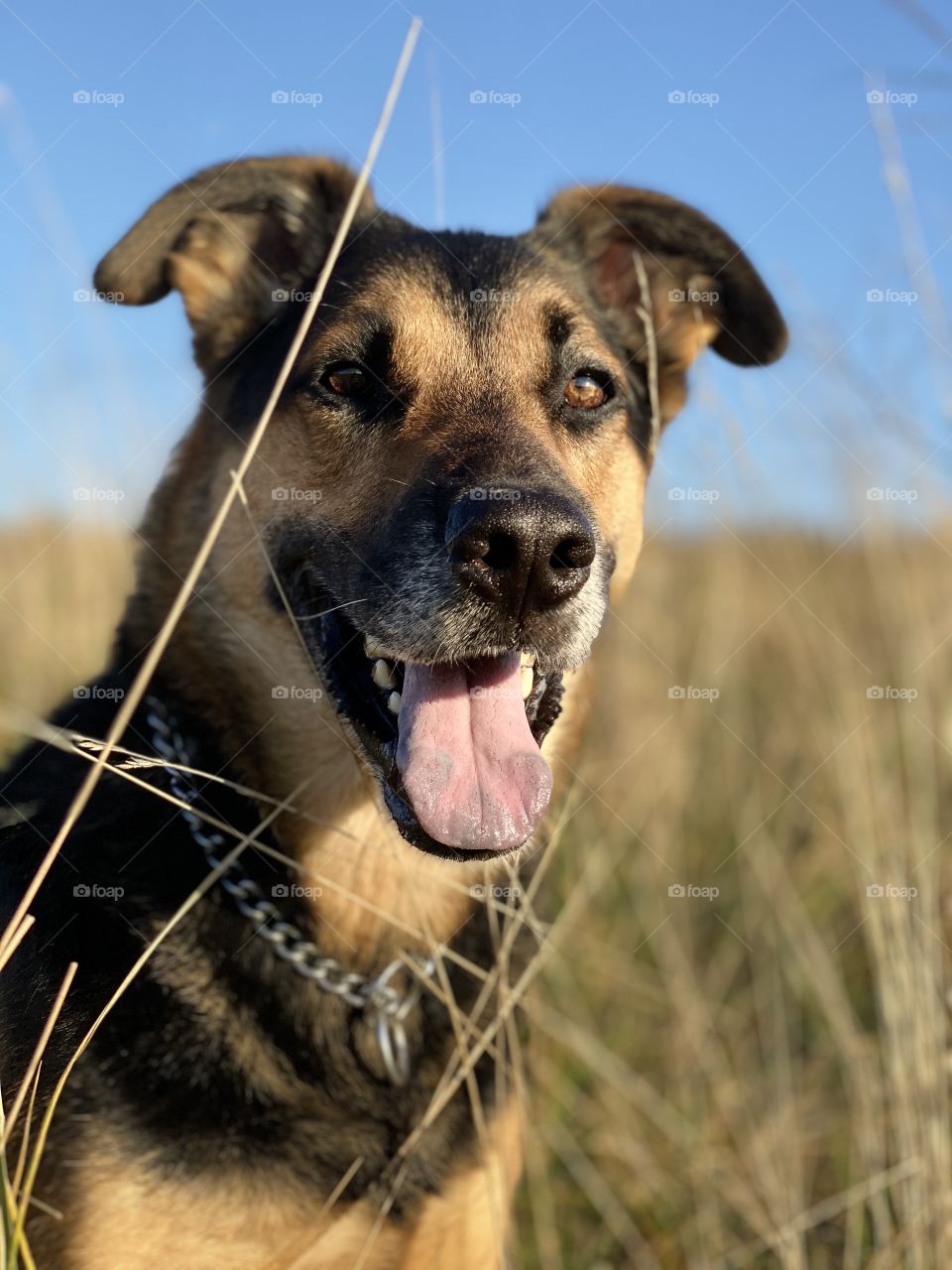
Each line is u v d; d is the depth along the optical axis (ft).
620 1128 2.35
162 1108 1.70
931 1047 1.98
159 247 2.00
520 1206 2.25
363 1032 1.81
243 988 1.77
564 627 1.76
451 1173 1.83
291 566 1.91
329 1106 1.77
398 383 1.92
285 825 1.88
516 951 2.01
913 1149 1.95
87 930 1.74
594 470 2.00
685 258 2.19
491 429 1.85
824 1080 2.45
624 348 2.19
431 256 2.01
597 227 2.22
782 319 2.15
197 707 1.90
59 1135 1.67
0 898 1.74
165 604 1.94
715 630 3.48
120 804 1.80
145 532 2.01
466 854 1.73
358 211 2.09
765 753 3.24
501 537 1.69
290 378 1.93
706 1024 2.52
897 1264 1.95
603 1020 2.64
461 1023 1.85
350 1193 1.76
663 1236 2.19
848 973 2.65
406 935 1.89
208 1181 1.70
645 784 3.04
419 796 1.75
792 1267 1.98
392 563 1.77
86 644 3.11
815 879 2.87
